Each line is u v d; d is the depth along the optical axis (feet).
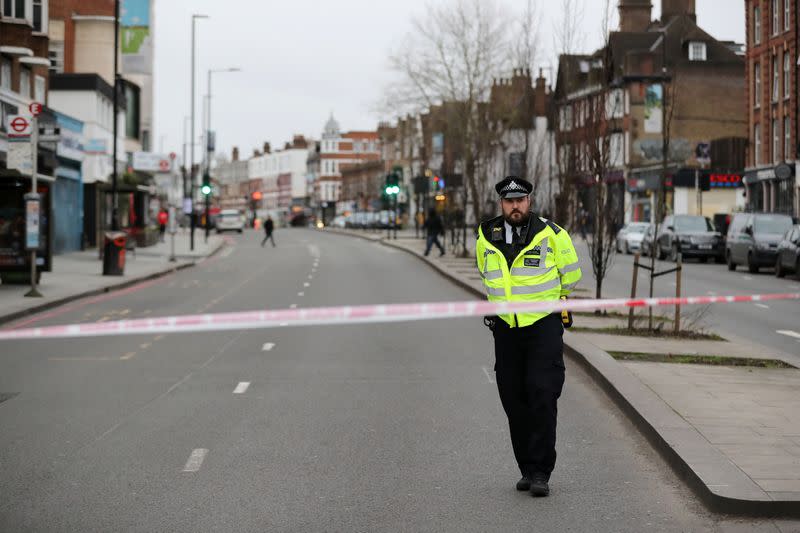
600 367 90.43
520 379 55.52
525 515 49.73
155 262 315.99
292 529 47.16
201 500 52.08
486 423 72.64
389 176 480.23
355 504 51.49
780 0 423.64
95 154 390.63
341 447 64.64
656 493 53.88
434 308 54.54
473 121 422.82
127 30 413.59
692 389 80.53
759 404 74.08
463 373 97.04
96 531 46.75
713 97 560.20
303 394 84.74
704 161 412.16
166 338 125.29
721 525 47.88
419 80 449.06
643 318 130.62
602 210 144.05
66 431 69.31
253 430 69.77
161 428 70.38
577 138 183.32
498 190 55.83
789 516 48.67
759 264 261.24
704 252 317.83
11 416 74.84
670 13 607.37
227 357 108.17
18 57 281.74
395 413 76.38
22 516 49.16
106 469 58.59
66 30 446.19
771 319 151.43
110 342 121.49
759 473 53.67
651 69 551.59
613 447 65.05
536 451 53.93
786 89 423.64
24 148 182.91
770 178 430.61
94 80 391.04
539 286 55.31
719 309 167.02
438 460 61.26
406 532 46.85
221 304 176.24
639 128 551.59
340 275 263.29
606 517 49.39
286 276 259.80
